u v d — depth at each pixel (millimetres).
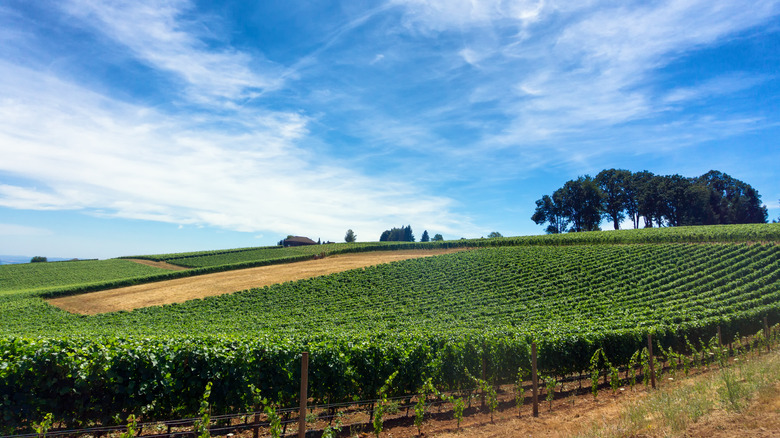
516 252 55469
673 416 7637
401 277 45906
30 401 7715
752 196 104375
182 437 8914
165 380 8727
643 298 31875
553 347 13945
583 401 11422
